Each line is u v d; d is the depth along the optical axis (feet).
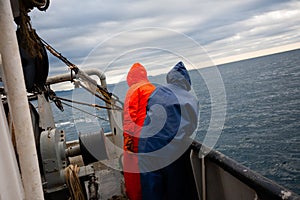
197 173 7.91
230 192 7.32
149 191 7.31
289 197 4.92
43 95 10.20
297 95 227.61
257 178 5.85
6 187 3.10
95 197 10.54
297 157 101.30
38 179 3.16
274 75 396.37
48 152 8.68
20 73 2.97
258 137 130.41
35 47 6.44
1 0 2.77
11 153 3.30
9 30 2.86
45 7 5.68
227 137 137.59
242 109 207.51
